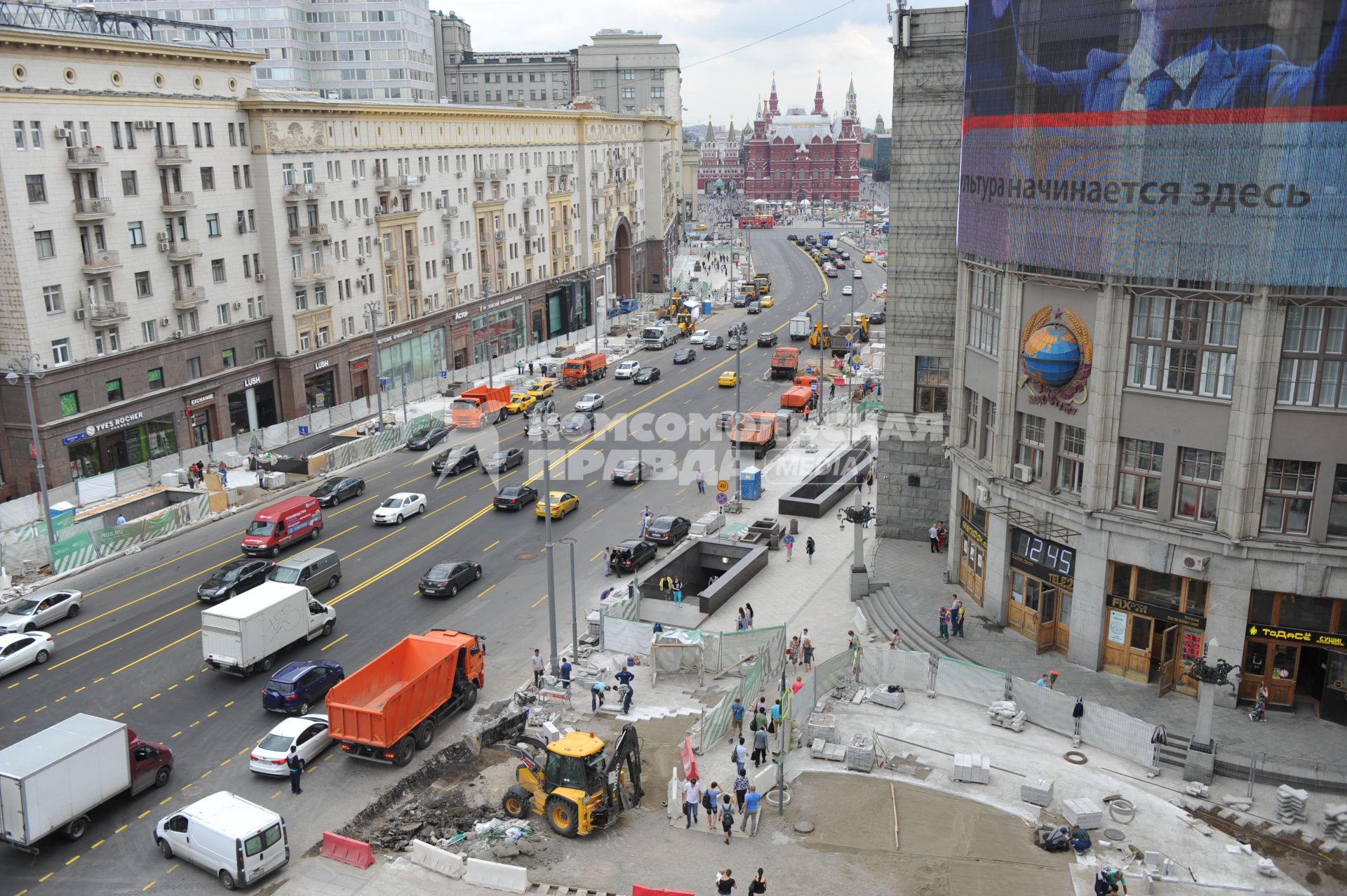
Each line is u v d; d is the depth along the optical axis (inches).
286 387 3248.0
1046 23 1521.9
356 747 1441.9
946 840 1242.6
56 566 2149.4
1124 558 1529.3
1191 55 1347.2
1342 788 1289.4
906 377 2188.7
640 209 6264.8
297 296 3267.7
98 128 2581.2
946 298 2114.9
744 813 1280.8
